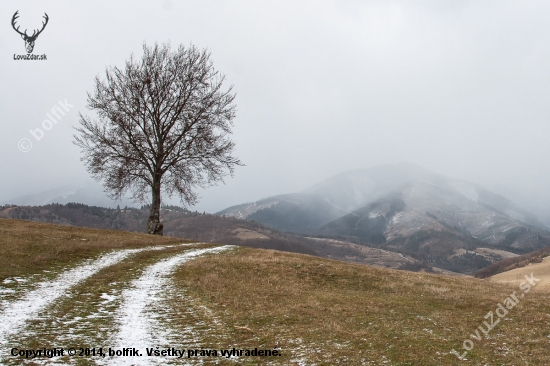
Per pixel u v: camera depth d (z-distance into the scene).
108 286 16.05
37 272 16.83
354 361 9.73
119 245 26.09
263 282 18.75
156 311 13.23
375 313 14.56
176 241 32.34
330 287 19.11
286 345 10.69
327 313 14.20
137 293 15.41
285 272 21.12
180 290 16.36
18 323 10.73
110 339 10.21
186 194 37.62
